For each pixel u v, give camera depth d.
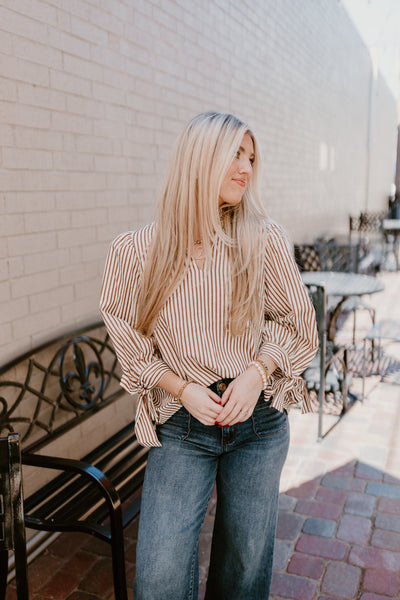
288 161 6.66
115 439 2.85
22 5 2.26
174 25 3.57
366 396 4.06
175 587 1.42
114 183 2.97
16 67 2.25
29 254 2.39
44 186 2.45
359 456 3.18
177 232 1.37
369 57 12.03
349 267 7.96
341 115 9.51
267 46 5.60
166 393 1.48
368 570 2.26
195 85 3.94
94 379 2.90
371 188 13.44
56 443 2.58
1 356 2.26
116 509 1.63
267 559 1.63
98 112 2.80
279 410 1.47
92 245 2.81
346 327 6.06
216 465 1.49
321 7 7.71
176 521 1.41
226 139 1.30
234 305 1.39
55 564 2.33
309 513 2.65
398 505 2.70
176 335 1.42
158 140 3.41
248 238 1.37
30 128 2.35
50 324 2.54
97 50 2.76
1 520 1.18
